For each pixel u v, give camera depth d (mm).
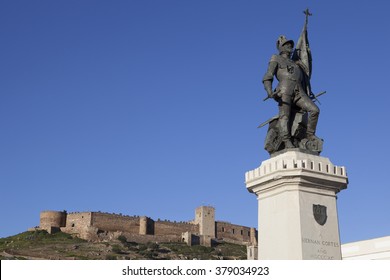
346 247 67125
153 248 198500
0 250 179250
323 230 19969
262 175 20734
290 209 19844
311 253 19484
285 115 21531
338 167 20703
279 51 22953
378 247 63812
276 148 21516
